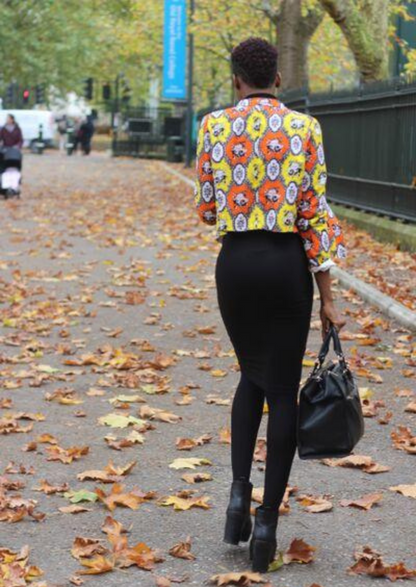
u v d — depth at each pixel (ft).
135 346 32.71
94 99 270.26
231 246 15.85
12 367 29.84
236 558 16.42
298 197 15.53
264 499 15.92
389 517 18.25
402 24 88.28
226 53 151.94
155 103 242.78
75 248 57.52
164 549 16.79
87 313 37.78
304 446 15.53
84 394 27.02
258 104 15.81
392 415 24.79
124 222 71.00
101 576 15.71
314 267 15.70
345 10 72.28
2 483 19.54
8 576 15.39
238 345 16.19
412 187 54.39
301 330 15.85
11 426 23.72
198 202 16.24
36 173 135.03
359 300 39.91
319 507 18.49
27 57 189.98
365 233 60.39
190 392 27.25
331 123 74.69
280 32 102.78
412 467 21.08
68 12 196.95
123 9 202.18
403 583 15.49
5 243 59.62
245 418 16.44
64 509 18.43
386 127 60.13
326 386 15.56
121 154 192.85
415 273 46.01
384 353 31.42
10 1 190.60
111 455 21.83
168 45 138.92
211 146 15.90
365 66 74.02
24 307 39.17
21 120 205.36
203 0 132.46
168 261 52.44
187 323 36.55
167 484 20.01
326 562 16.25
